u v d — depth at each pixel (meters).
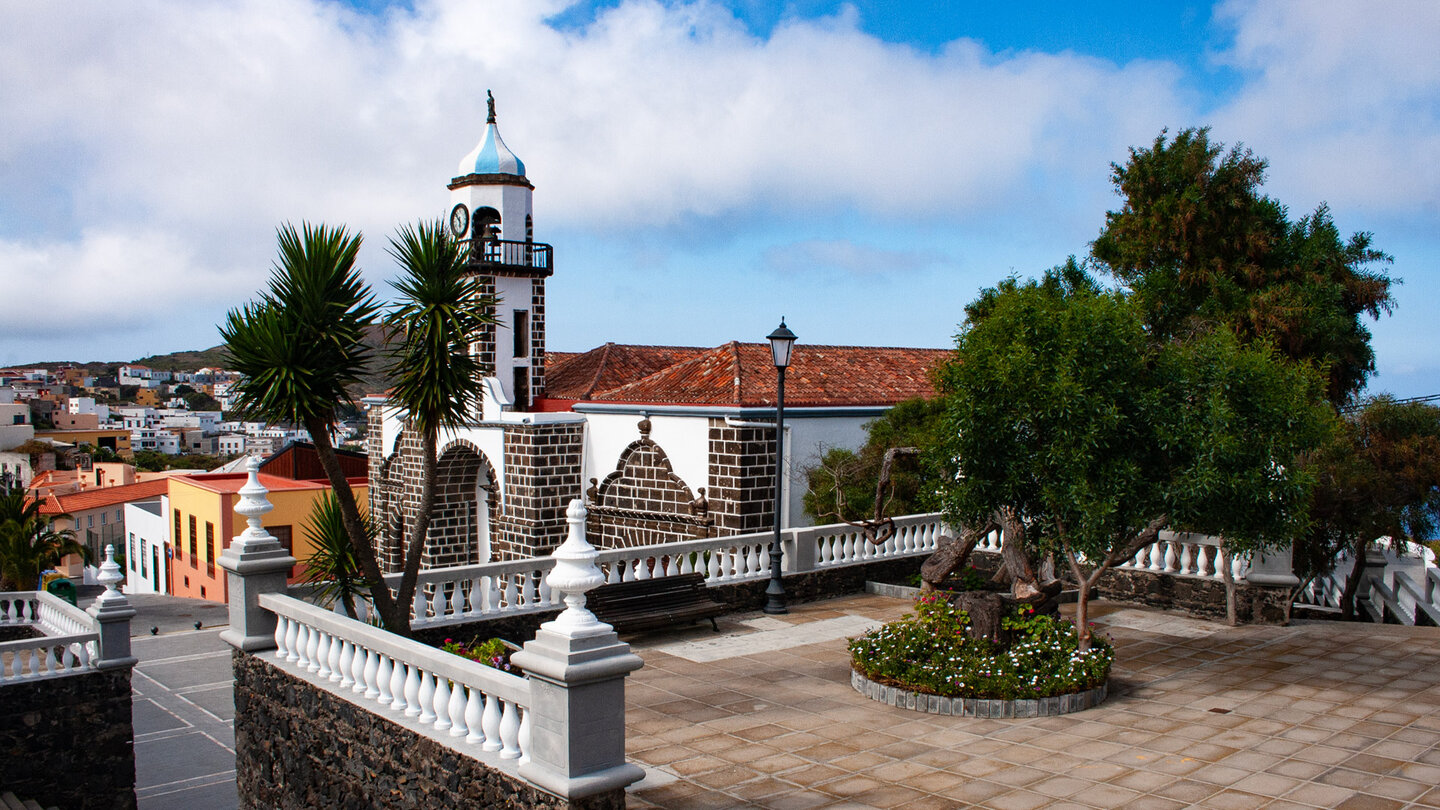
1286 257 21.69
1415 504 17.88
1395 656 11.88
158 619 27.59
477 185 30.66
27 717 14.69
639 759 8.73
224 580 33.94
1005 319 10.73
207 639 24.56
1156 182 22.41
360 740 8.95
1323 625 13.77
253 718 10.77
